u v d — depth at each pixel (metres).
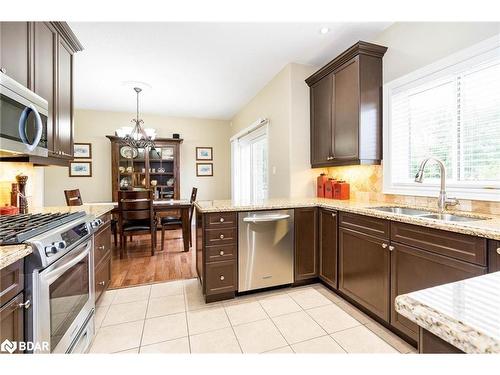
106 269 2.34
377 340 1.70
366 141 2.48
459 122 1.93
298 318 1.98
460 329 0.40
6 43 1.51
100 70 3.37
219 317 2.00
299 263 2.52
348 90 2.58
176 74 3.53
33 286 1.04
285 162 3.32
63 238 1.27
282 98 3.39
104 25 2.36
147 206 3.58
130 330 1.84
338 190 2.88
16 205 1.87
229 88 4.07
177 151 5.39
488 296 0.51
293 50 2.89
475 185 1.80
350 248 2.15
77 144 5.14
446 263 1.40
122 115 5.42
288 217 2.46
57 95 2.08
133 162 5.18
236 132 5.62
